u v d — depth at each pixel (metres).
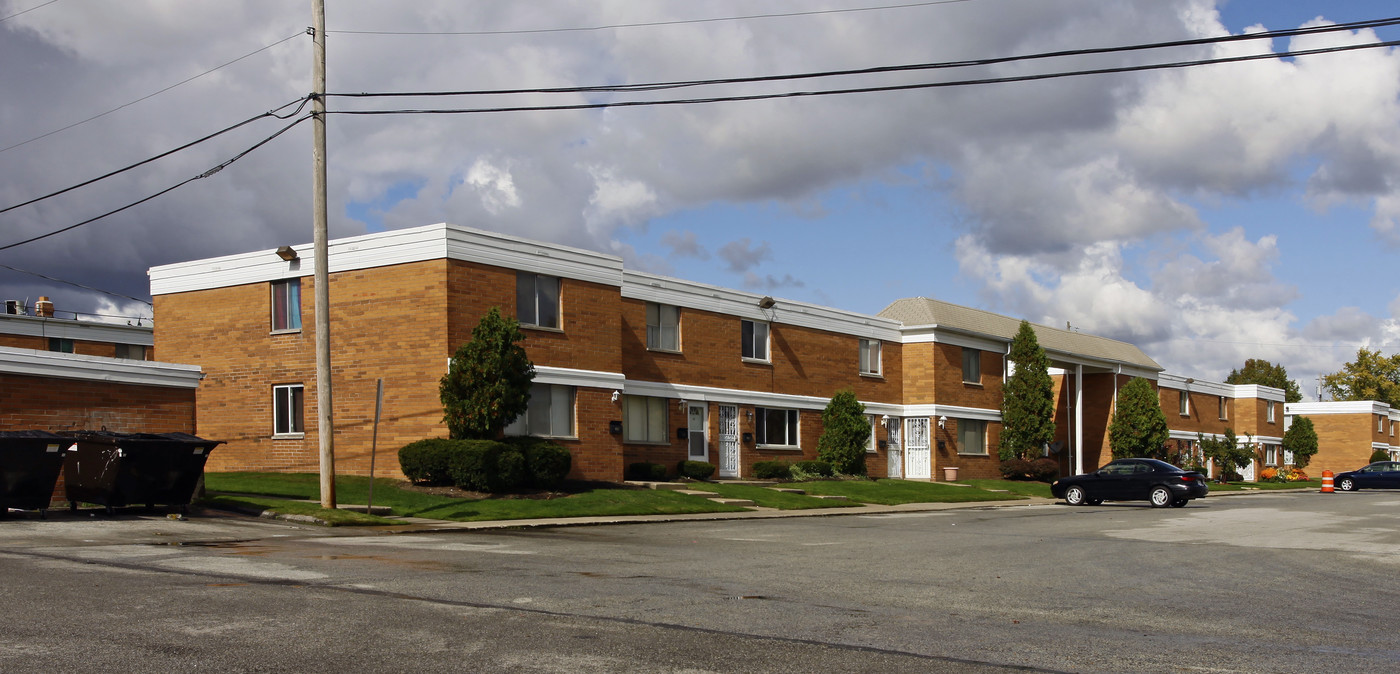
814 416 39.22
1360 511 29.95
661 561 14.16
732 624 9.02
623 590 10.98
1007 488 39.72
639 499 25.34
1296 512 29.31
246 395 29.16
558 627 8.65
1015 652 8.11
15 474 17.14
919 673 7.30
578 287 29.19
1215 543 18.95
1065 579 13.18
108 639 7.76
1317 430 77.69
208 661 7.12
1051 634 8.96
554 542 16.83
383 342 26.81
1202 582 13.13
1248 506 33.03
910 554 16.06
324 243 20.66
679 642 8.16
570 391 28.41
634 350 32.25
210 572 11.56
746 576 12.64
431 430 25.78
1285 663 7.93
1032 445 45.88
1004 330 48.75
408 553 14.34
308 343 28.14
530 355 27.58
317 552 14.13
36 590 10.00
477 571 12.30
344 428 27.33
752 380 36.56
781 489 32.12
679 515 23.66
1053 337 52.53
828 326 40.25
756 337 37.22
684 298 34.19
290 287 28.75
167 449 18.58
